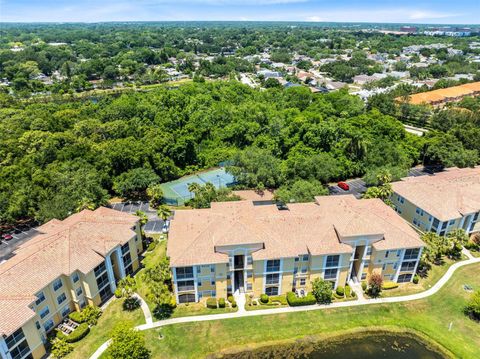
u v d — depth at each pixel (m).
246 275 48.41
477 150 88.50
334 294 49.72
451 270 54.50
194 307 47.88
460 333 44.09
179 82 193.88
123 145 81.00
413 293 50.12
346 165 82.75
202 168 92.12
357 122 95.00
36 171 69.31
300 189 64.69
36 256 43.94
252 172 73.94
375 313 46.94
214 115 105.31
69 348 40.91
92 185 68.62
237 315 46.59
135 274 54.06
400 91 143.12
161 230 65.00
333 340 43.44
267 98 130.50
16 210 62.34
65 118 103.56
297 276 49.38
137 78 196.50
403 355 41.72
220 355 41.47
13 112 106.75
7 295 38.88
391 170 75.88
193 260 45.00
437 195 61.34
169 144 88.06
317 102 120.69
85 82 178.62
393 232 49.56
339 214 51.47
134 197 77.94
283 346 42.62
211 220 50.53
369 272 50.94
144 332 43.88
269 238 47.69
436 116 114.06
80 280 45.62
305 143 87.56
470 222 60.50
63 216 61.88
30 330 38.62
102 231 50.50
